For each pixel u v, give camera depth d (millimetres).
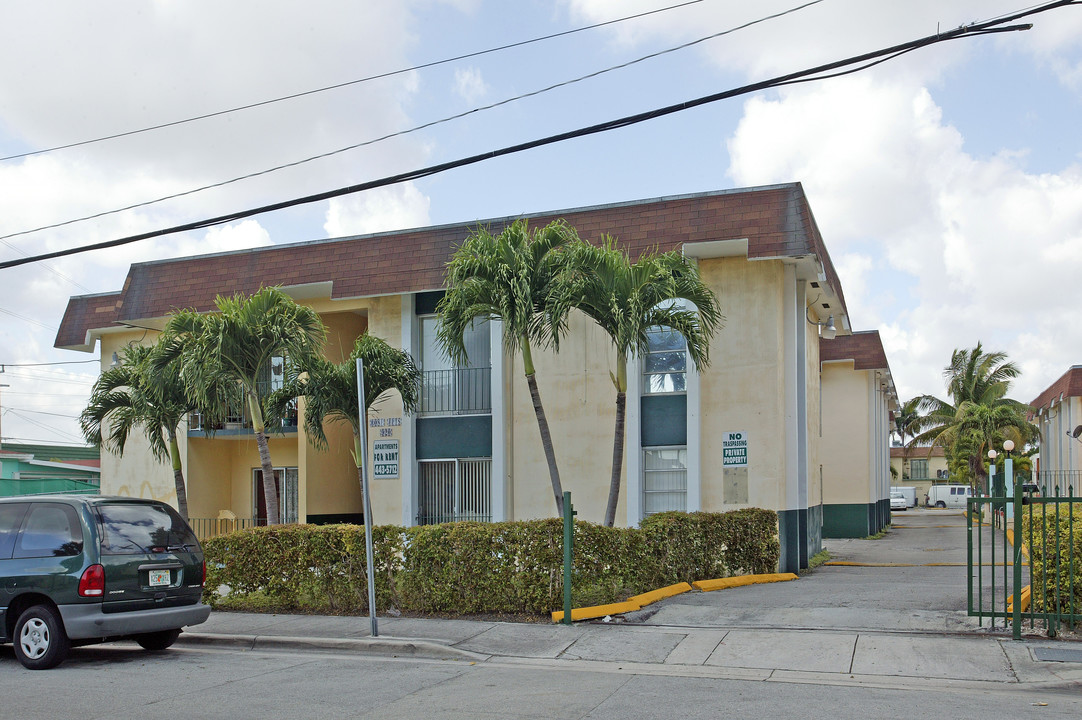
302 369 18125
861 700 8266
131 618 10445
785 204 17047
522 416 19094
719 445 17812
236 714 8031
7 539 10750
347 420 20688
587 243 15336
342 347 22469
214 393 17969
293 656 11156
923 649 10016
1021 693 8562
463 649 10953
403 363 19250
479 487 19406
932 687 8820
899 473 80062
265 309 17344
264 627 12617
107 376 20281
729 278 18000
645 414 18359
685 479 18047
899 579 16297
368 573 11938
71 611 10172
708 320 15805
